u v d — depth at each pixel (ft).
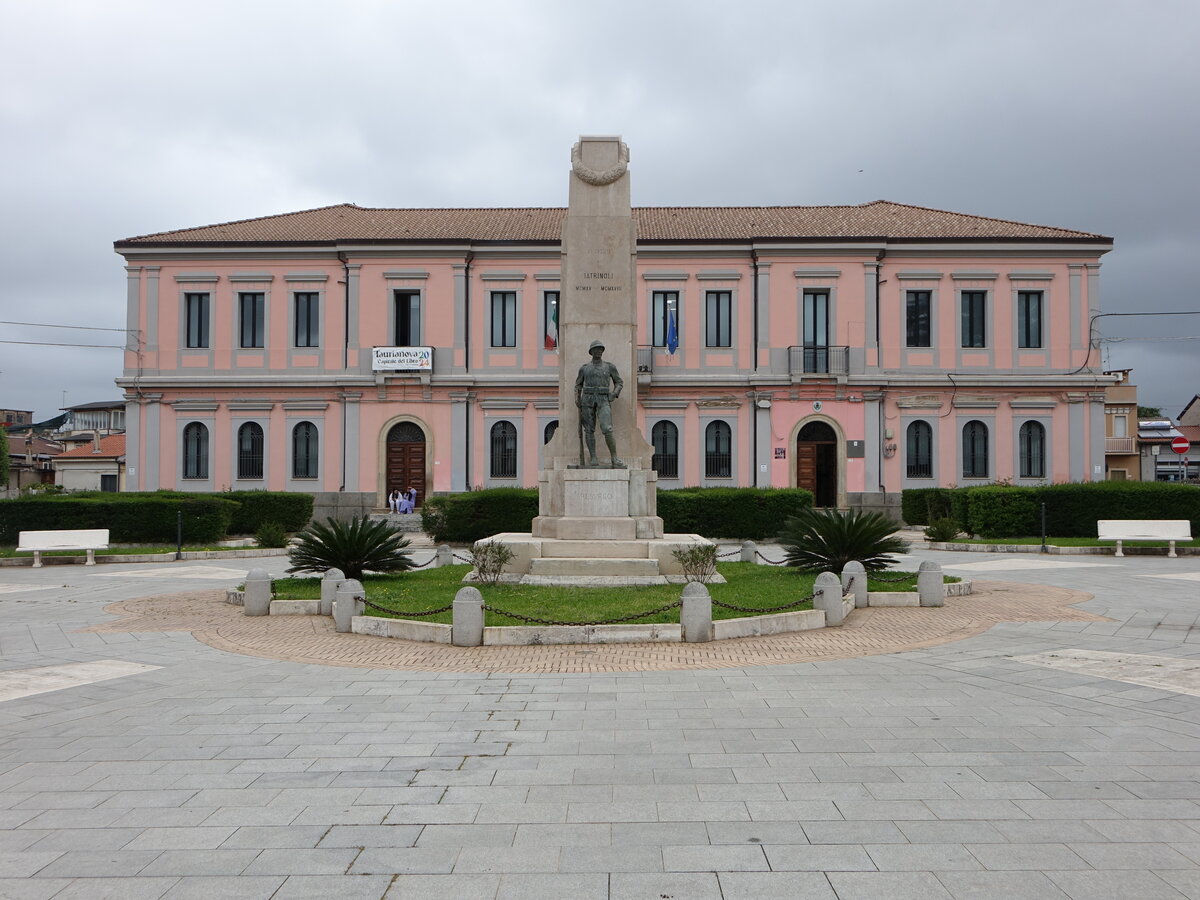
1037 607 43.01
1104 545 74.79
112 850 15.17
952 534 83.15
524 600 39.58
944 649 32.65
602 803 17.17
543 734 21.86
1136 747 20.54
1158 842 15.24
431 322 121.60
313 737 21.80
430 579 49.08
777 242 119.03
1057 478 119.14
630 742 21.13
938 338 120.26
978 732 21.81
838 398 119.75
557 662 30.48
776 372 120.26
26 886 13.84
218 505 87.56
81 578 61.46
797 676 28.19
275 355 121.90
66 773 19.24
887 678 27.84
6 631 38.45
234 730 22.48
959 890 13.51
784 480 119.44
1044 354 120.16
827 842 15.28
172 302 122.42
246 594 42.27
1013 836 15.51
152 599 49.21
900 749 20.48
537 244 120.47
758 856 14.74
